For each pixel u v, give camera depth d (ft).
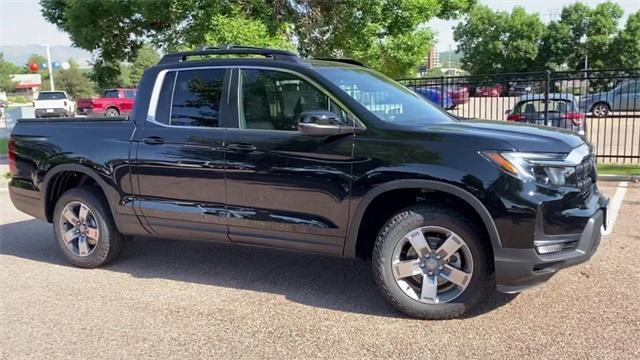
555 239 12.85
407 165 13.47
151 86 17.31
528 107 41.34
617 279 16.15
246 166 15.28
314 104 14.89
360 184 13.92
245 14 36.42
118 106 108.06
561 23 205.67
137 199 17.17
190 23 37.22
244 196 15.48
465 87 47.50
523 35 209.05
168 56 17.54
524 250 12.74
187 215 16.38
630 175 32.81
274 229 15.29
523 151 12.91
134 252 20.47
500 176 12.78
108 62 44.65
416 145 13.57
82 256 18.60
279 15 38.09
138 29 41.29
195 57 20.39
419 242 13.71
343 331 13.47
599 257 18.15
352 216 14.16
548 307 14.38
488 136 13.28
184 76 16.88
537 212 12.61
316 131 13.80
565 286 15.74
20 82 290.56
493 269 13.79
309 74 15.03
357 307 14.94
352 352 12.39
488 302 14.83
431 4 38.22
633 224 22.30
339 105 14.53
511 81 40.63
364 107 14.39
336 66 16.35
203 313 14.75
